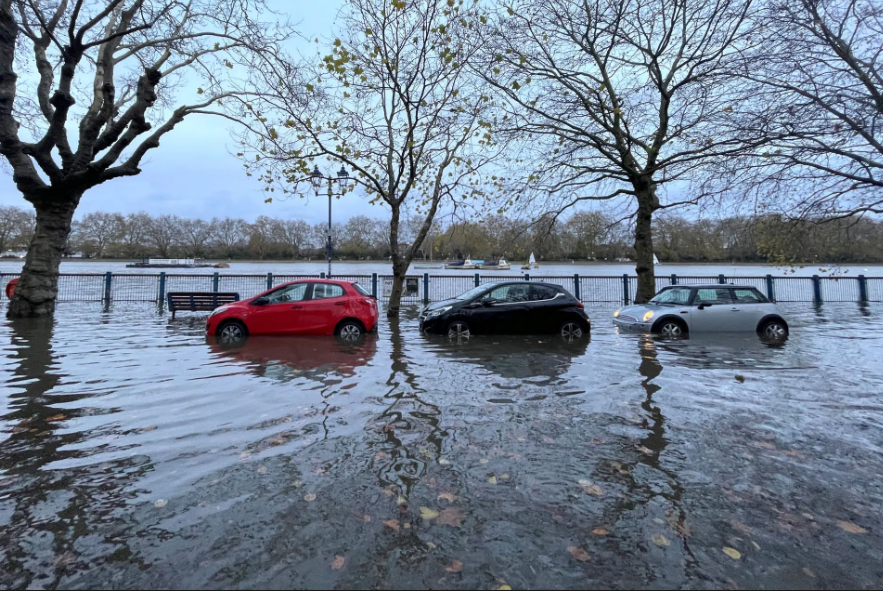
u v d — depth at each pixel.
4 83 11.64
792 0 6.16
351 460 3.58
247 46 12.07
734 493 3.11
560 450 3.82
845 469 3.49
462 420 4.53
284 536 2.56
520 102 13.80
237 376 6.28
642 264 15.03
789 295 21.11
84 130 12.65
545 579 2.22
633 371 6.80
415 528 2.65
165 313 14.92
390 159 13.95
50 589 2.12
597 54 13.04
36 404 4.92
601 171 15.00
